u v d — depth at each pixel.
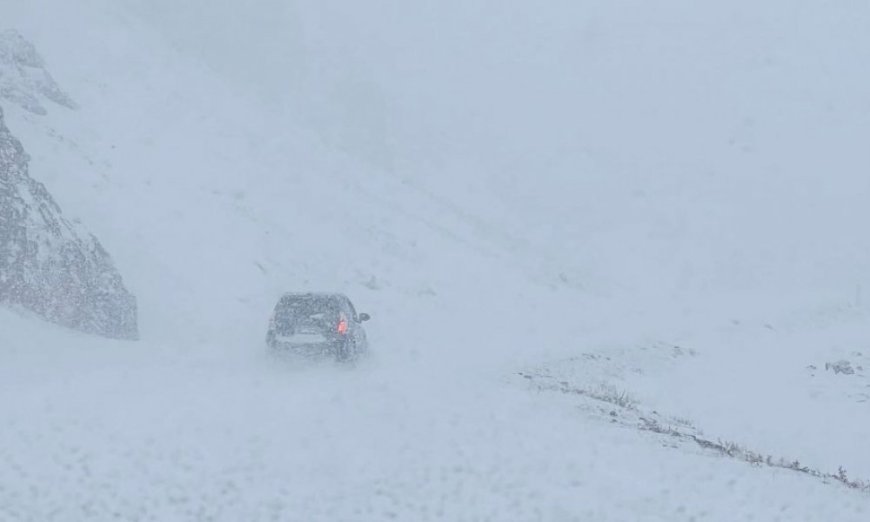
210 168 68.75
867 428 33.84
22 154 39.28
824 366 51.91
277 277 54.16
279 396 23.36
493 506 15.48
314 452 18.16
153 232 51.12
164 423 19.59
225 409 21.34
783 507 16.05
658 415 29.58
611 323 64.38
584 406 26.86
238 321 45.59
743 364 51.72
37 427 18.42
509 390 28.33
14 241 36.28
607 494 16.19
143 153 65.38
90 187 52.28
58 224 38.50
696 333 62.56
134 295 42.50
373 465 17.48
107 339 37.25
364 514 14.98
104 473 16.14
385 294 59.75
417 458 18.02
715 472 18.23
